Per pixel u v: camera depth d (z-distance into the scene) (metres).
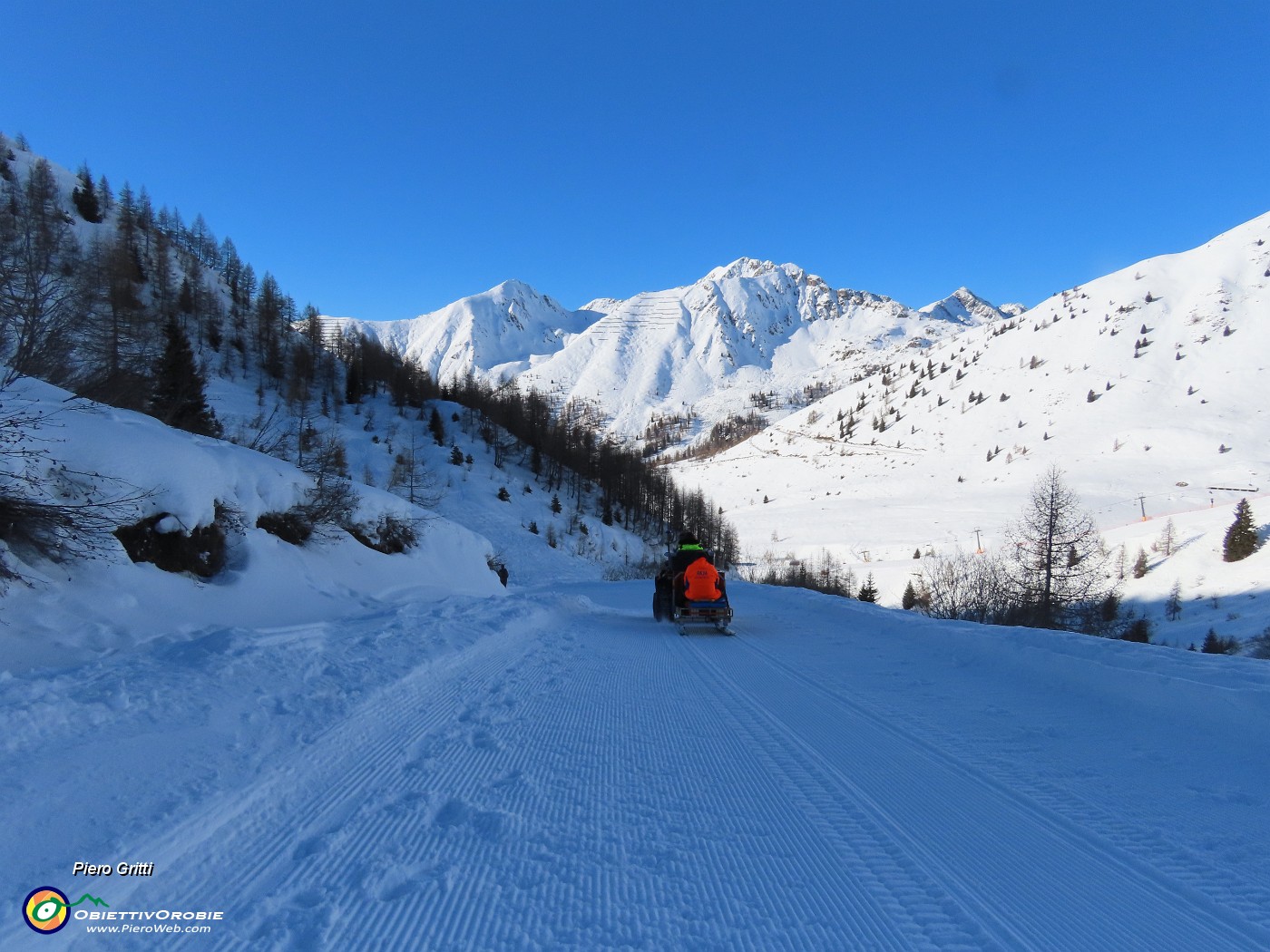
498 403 90.62
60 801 3.63
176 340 20.70
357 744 5.18
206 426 16.84
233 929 2.97
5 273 10.09
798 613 15.26
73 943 2.76
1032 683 7.54
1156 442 146.75
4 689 4.82
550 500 70.12
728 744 5.64
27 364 9.98
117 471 8.68
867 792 4.66
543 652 9.65
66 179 85.94
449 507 57.50
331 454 16.58
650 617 15.36
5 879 2.97
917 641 10.23
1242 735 5.34
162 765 4.23
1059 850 3.85
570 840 3.92
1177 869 3.63
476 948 2.92
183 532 9.40
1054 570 28.14
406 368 91.12
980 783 4.80
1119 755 5.32
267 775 4.37
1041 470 144.25
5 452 7.01
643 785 4.74
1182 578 55.19
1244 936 3.05
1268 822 4.14
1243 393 162.62
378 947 2.90
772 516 134.38
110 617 7.51
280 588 10.71
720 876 3.55
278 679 6.10
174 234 109.12
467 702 6.70
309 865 3.54
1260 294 198.75
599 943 2.98
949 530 106.06
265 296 87.81
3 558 7.02
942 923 3.15
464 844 3.83
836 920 3.17
